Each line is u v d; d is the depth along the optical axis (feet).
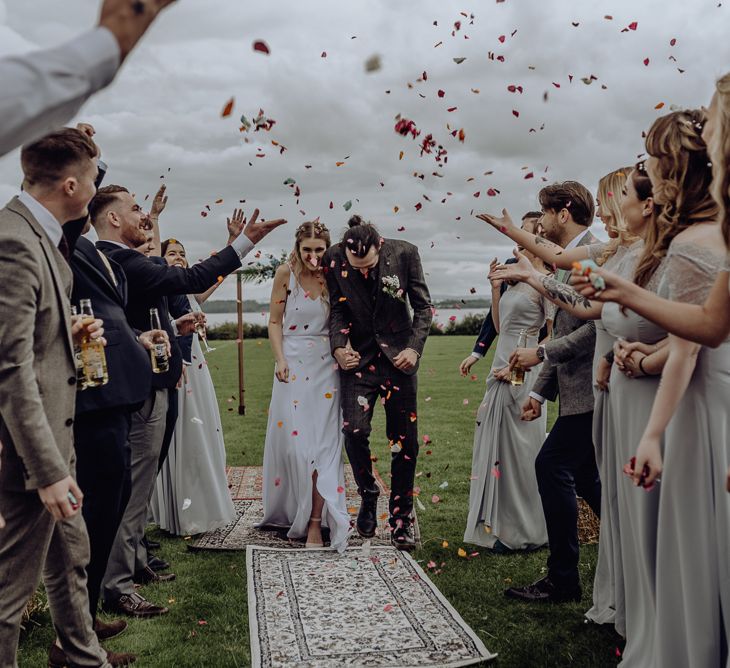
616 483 10.36
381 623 11.37
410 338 15.78
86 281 10.28
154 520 16.85
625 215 9.80
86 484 10.02
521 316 14.90
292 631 11.12
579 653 10.37
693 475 7.89
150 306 12.55
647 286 9.27
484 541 15.01
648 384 9.23
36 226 8.05
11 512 7.93
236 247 12.37
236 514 17.85
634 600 9.49
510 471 14.79
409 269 15.89
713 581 7.77
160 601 12.53
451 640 10.75
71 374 8.44
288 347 16.11
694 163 8.36
